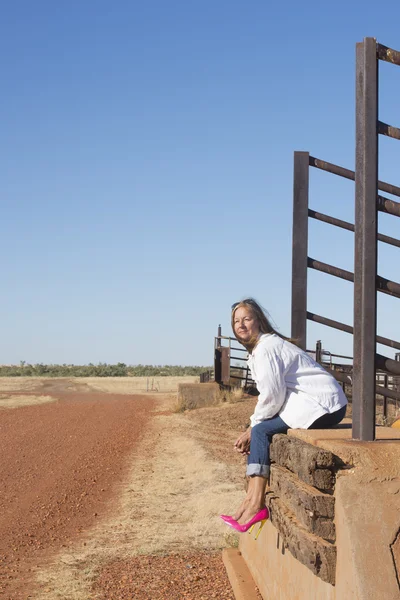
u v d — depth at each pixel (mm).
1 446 16578
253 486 4246
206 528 7895
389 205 3646
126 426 20734
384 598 2814
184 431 18672
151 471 12523
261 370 4199
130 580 6016
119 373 68438
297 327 5707
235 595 5098
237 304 4531
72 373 67562
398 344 4578
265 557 4750
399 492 3133
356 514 3053
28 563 6836
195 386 24984
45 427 20891
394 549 2957
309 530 3266
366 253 3582
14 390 43125
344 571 3006
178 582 5848
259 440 4246
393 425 4852
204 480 11055
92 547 7387
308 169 5777
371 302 3576
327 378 4293
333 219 5734
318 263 5699
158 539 7562
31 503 10016
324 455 3215
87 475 12305
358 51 3688
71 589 5805
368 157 3609
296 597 3758
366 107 3621
